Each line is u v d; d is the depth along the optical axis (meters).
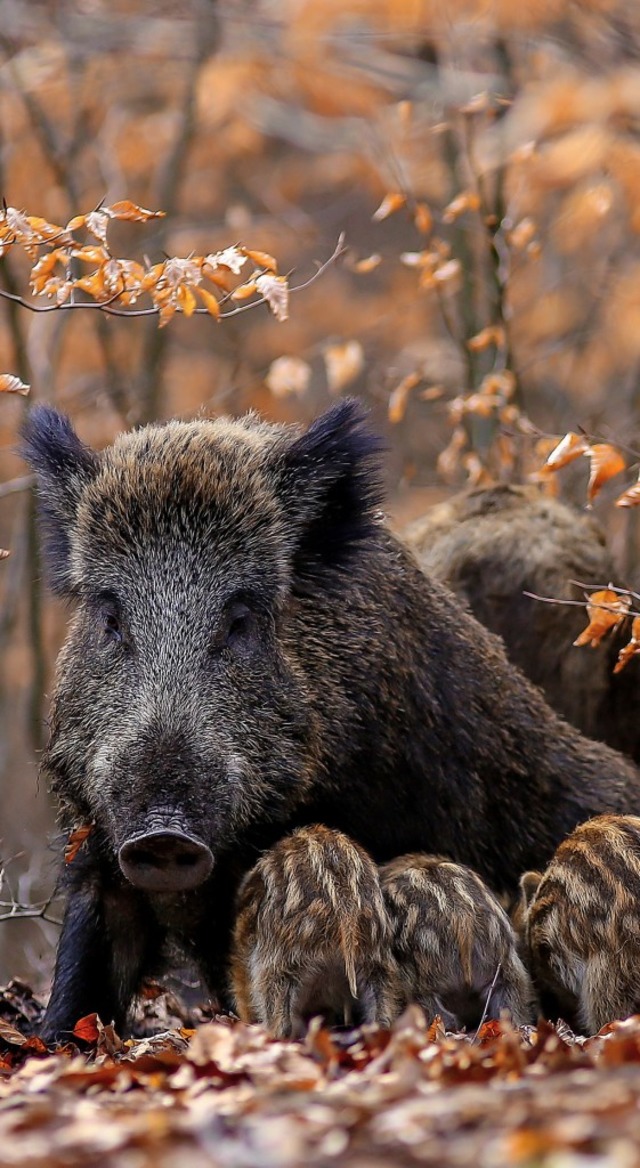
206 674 9.62
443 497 22.56
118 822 9.05
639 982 9.53
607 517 19.73
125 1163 4.95
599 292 23.16
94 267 21.36
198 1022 11.58
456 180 20.58
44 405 11.45
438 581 12.00
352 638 10.49
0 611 22.45
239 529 10.09
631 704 13.67
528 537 13.78
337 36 24.59
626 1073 5.96
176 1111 5.88
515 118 20.69
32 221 10.82
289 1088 6.21
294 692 10.02
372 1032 7.66
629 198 20.19
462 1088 5.89
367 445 10.78
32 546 19.00
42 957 14.21
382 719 10.55
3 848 17.00
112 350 23.77
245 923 9.62
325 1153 5.03
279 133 26.14
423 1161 4.89
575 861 9.77
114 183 23.81
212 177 27.30
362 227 30.86
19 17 25.05
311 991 9.29
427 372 22.58
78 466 10.78
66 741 10.05
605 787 11.88
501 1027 8.05
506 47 23.19
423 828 10.88
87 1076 6.89
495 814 11.27
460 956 9.34
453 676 11.10
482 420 18.48
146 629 9.73
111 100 25.75
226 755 9.37
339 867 9.38
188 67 25.19
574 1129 4.91
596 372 23.64
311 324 26.25
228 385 22.56
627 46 23.42
